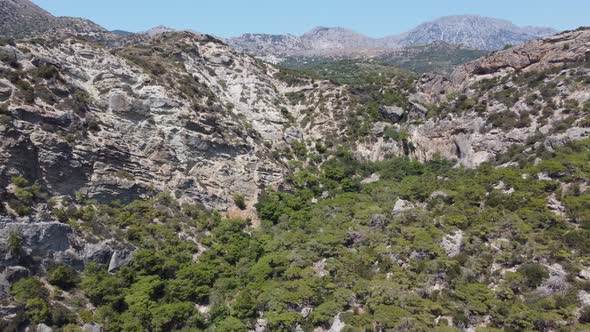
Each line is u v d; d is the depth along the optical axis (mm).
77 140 55719
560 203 49312
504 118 73938
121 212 55688
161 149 65625
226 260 55344
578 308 37562
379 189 68938
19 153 48406
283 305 44938
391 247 50125
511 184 55750
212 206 66188
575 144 59562
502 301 39812
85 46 71188
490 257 45562
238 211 67688
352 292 44281
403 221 54594
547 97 72062
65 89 59688
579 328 35156
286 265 51844
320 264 51562
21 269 41906
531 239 45312
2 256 41438
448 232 50281
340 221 59219
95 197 55125
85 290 44219
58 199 51062
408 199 62812
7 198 45125
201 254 55312
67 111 56688
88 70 68875
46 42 66625
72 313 41344
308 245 54031
